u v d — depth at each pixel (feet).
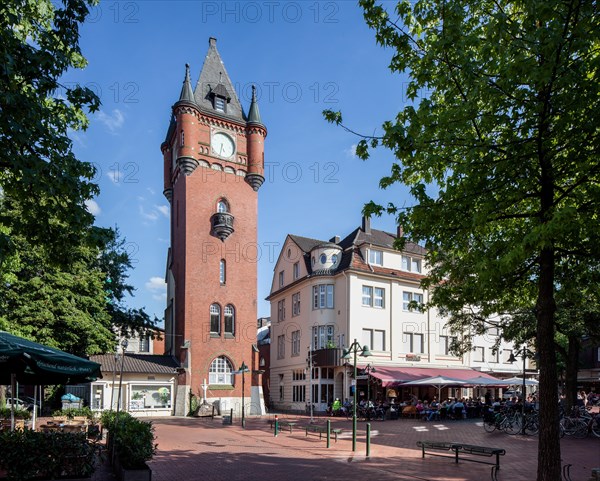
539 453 26.18
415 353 132.05
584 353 154.51
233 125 137.28
